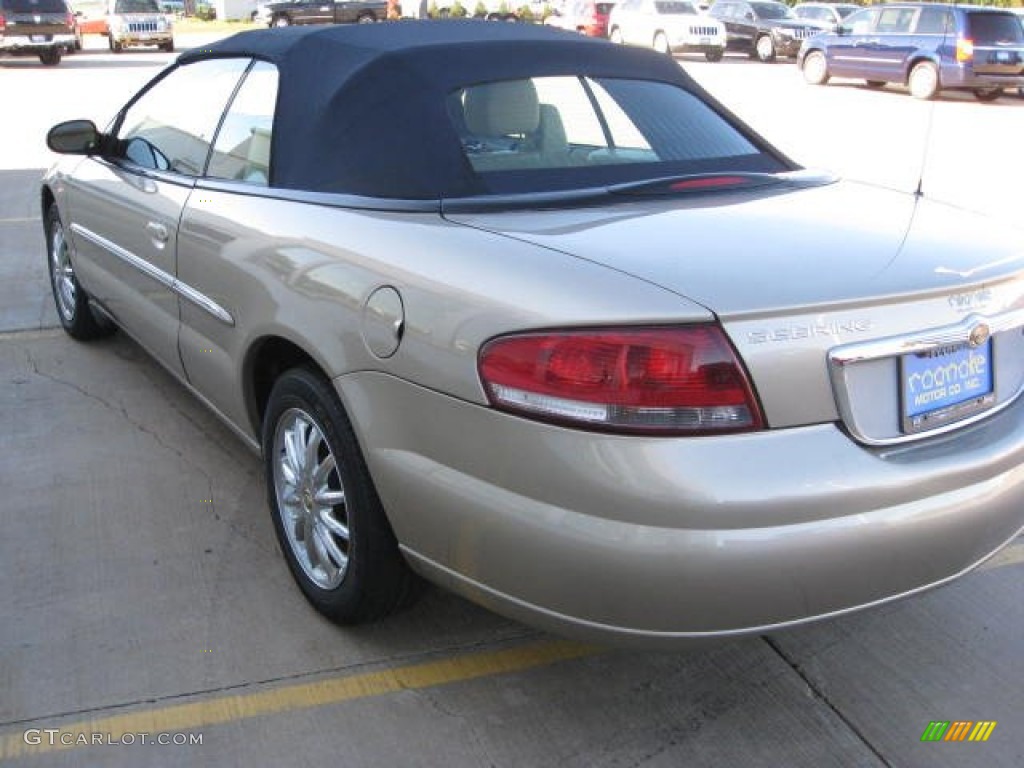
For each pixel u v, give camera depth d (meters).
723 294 2.18
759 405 2.15
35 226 7.98
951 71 18.47
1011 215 8.68
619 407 2.12
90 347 5.31
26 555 3.33
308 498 3.00
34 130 13.00
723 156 3.28
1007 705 2.75
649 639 2.21
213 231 3.30
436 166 2.83
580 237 2.47
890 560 2.25
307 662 2.86
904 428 2.33
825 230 2.61
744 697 2.77
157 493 3.77
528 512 2.21
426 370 2.39
